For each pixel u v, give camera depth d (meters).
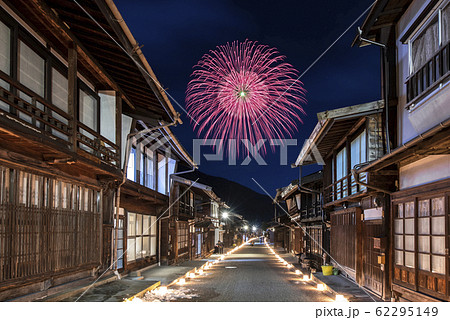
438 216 8.15
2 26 7.55
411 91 9.38
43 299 8.62
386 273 10.87
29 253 8.09
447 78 7.40
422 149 7.40
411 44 9.44
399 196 10.22
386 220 10.92
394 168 10.55
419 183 9.17
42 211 8.66
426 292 8.56
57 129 8.74
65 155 8.79
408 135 9.86
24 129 7.08
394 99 10.70
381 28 10.91
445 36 7.64
